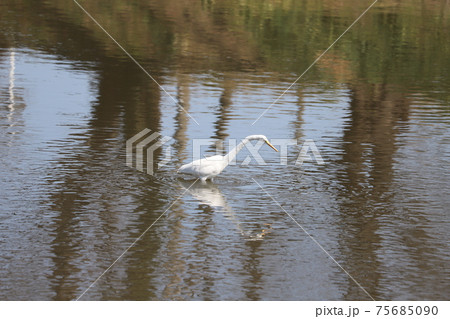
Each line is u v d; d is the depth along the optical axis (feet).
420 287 31.07
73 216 37.50
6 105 60.08
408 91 73.00
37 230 35.60
